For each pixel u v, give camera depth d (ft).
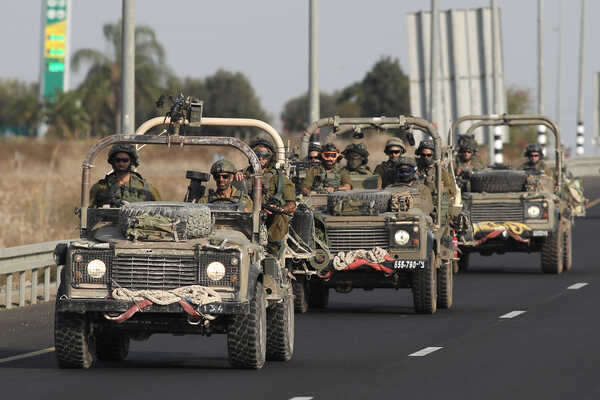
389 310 205.36
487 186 269.23
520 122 287.48
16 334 173.37
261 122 177.17
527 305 209.26
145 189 143.95
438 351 152.76
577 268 284.20
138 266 130.52
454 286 246.47
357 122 221.05
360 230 197.06
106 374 133.18
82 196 136.98
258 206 136.26
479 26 384.88
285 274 146.10
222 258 129.80
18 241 279.28
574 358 145.28
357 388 123.75
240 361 134.10
